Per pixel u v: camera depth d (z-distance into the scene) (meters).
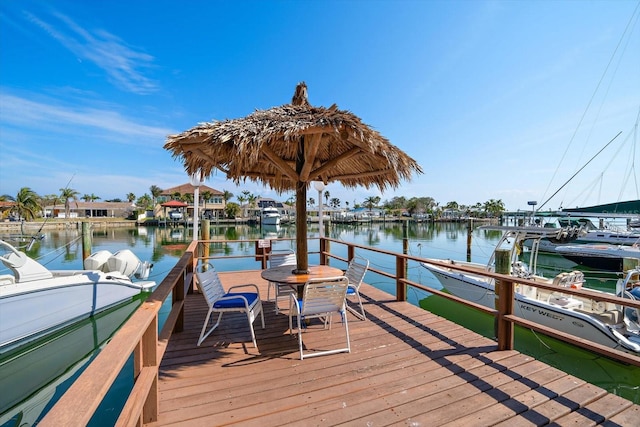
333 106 3.26
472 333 3.73
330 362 3.03
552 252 14.72
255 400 2.41
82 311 6.67
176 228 45.50
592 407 2.36
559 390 2.55
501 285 3.31
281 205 71.62
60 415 0.92
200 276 3.47
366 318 4.25
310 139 3.62
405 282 4.85
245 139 2.78
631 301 2.19
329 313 3.31
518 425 2.15
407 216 73.81
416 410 2.30
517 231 7.51
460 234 33.38
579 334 5.57
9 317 5.35
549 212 14.00
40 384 5.00
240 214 65.00
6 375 5.23
